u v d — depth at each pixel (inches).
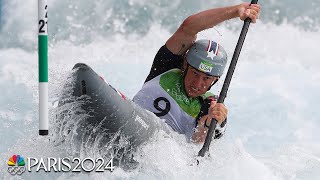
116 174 699.4
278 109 1125.7
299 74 1396.4
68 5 1704.0
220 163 753.6
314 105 1162.6
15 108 966.4
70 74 645.9
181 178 712.4
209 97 783.7
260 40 1641.2
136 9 1737.2
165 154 717.3
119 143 687.7
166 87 782.5
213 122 742.5
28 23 1665.8
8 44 1608.0
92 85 645.3
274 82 1310.3
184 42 791.1
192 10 1756.9
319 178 765.3
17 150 716.7
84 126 669.9
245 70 1406.3
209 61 756.6
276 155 873.5
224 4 1765.5
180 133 777.6
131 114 687.7
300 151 900.6
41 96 627.2
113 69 1362.0
